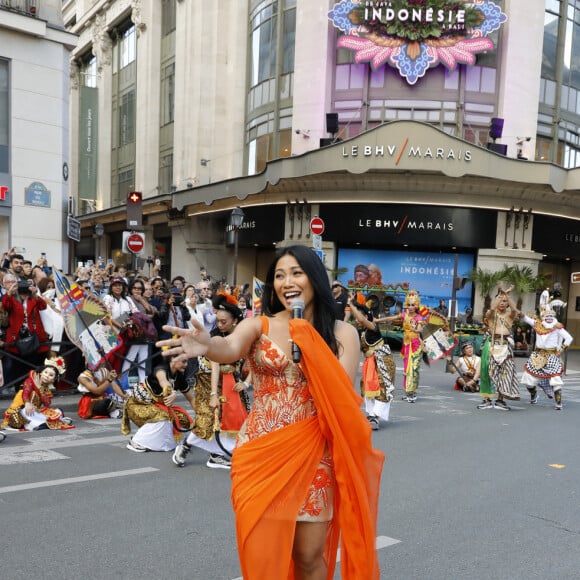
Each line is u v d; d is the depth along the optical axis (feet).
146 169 106.42
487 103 73.82
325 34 74.38
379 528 13.96
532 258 72.43
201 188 82.17
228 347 7.54
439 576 11.62
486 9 71.00
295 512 7.43
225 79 90.12
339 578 11.59
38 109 52.80
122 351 28.99
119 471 17.67
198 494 15.80
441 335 34.30
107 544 12.46
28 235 52.90
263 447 7.70
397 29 71.10
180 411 20.72
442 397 35.45
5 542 12.41
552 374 32.48
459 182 67.82
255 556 7.36
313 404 7.88
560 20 77.71
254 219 78.79
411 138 64.18
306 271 8.16
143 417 20.02
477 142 73.15
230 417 18.28
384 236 70.49
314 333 7.64
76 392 29.19
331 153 65.51
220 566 11.64
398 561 12.23
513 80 73.26
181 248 93.97
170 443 20.34
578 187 68.03
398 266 73.77
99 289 37.81
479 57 73.61
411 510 15.24
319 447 7.72
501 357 30.86
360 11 71.56
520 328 69.82
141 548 12.33
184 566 11.59
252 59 85.66
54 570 11.24
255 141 84.17
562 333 32.65
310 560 7.70
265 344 7.94
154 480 16.93
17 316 26.27
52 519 13.73
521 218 71.77
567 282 88.63
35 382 22.66
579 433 25.77
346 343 8.36
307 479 7.59
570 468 19.89
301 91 75.66
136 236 45.27
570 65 79.66
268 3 81.41
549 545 13.37
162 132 104.63
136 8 107.04
